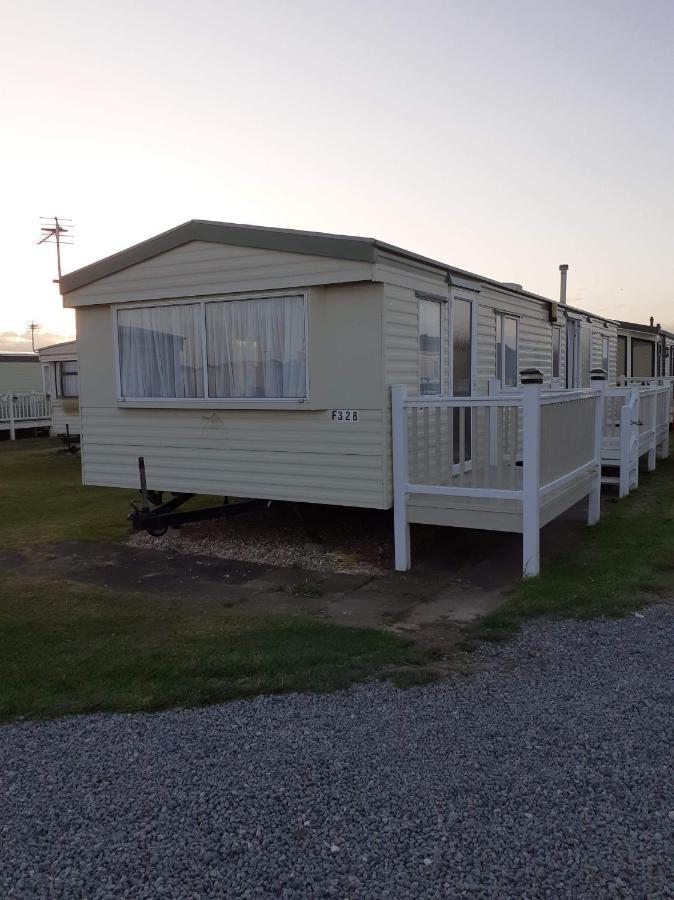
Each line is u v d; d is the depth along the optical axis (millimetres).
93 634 5199
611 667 4273
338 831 2775
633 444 10555
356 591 6234
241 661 4496
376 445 6621
